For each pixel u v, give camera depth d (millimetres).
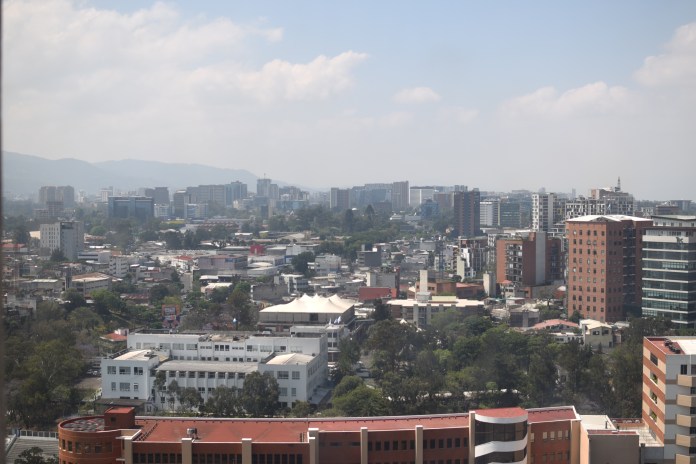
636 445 174875
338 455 180000
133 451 176375
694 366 175000
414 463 181500
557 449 186125
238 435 181750
